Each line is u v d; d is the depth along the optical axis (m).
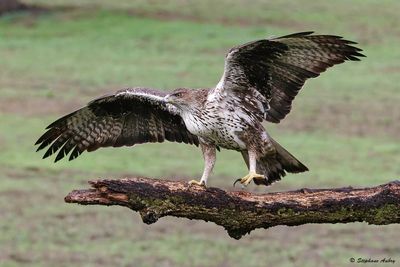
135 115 11.16
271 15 42.84
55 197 20.86
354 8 44.22
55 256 17.72
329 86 31.75
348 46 9.98
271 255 17.78
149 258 17.62
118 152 24.28
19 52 37.09
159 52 37.00
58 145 11.18
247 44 9.91
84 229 19.05
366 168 22.88
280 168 10.62
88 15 42.75
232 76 10.26
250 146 10.46
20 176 22.27
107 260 17.53
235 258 17.62
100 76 33.47
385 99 30.11
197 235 18.81
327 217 9.42
